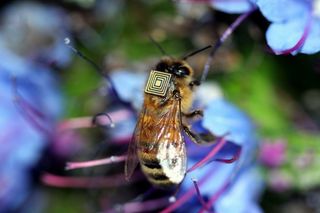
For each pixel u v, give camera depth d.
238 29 0.14
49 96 0.16
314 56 0.15
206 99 0.15
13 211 0.17
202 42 0.15
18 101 0.16
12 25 0.17
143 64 0.16
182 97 0.13
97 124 0.15
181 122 0.13
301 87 0.16
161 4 0.16
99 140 0.16
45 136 0.16
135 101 0.14
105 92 0.15
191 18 0.15
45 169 0.16
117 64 0.16
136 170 0.15
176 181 0.12
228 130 0.13
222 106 0.14
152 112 0.13
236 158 0.13
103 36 0.16
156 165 0.13
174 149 0.13
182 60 0.14
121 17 0.16
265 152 0.14
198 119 0.13
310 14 0.12
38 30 0.17
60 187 0.17
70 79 0.16
